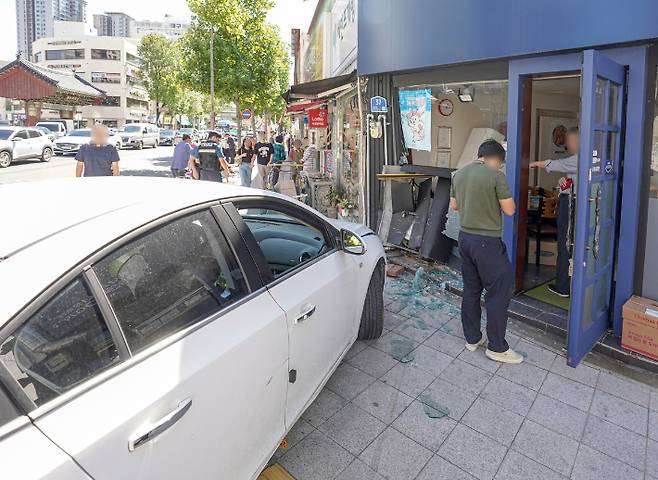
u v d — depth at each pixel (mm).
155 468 1678
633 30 3936
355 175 9305
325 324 3039
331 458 2885
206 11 19922
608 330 4406
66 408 1490
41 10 192000
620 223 4219
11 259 1596
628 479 2746
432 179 6348
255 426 2297
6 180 15930
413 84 6340
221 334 2102
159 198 2238
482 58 5105
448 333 4527
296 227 3607
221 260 2348
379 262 4238
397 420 3244
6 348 1416
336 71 12875
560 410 3367
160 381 1749
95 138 6777
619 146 4152
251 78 21969
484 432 3137
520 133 4965
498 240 3850
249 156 13258
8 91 32188
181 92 66250
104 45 74188
